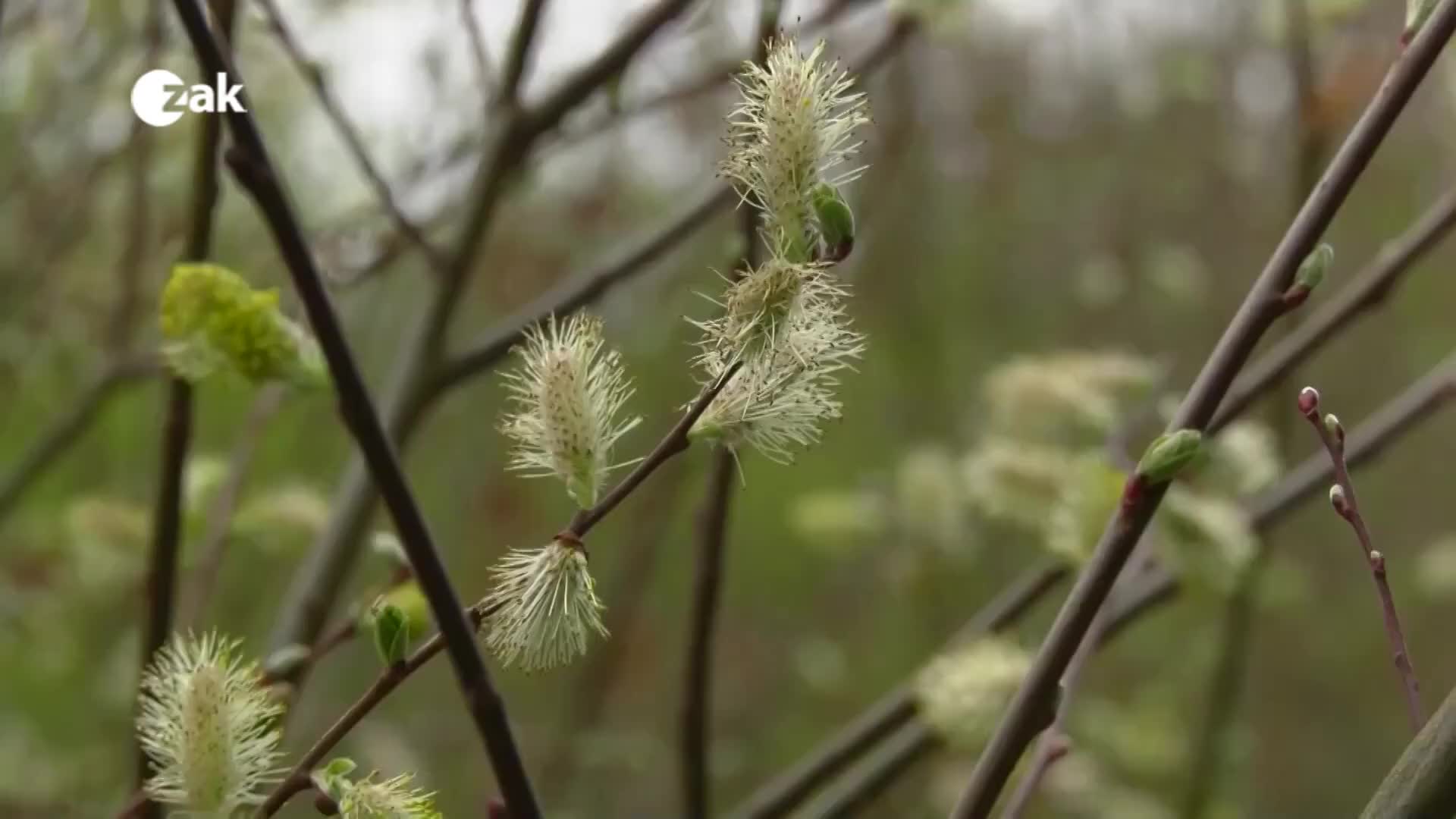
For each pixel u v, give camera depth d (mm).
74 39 1186
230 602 1427
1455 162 1943
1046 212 2252
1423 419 966
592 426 624
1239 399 831
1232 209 2123
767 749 1923
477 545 1870
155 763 639
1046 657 656
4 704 1657
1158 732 1450
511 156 878
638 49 876
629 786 1810
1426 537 2299
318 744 634
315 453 1580
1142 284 2080
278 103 1208
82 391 1315
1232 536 820
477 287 1734
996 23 1633
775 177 620
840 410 625
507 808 626
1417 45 647
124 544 1043
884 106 1541
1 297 1330
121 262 1203
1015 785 1005
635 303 1613
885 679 1970
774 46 669
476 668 622
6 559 1402
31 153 1315
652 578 1923
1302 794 2102
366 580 1188
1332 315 833
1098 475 823
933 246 2068
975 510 1488
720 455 802
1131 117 2152
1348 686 2229
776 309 614
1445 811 614
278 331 676
